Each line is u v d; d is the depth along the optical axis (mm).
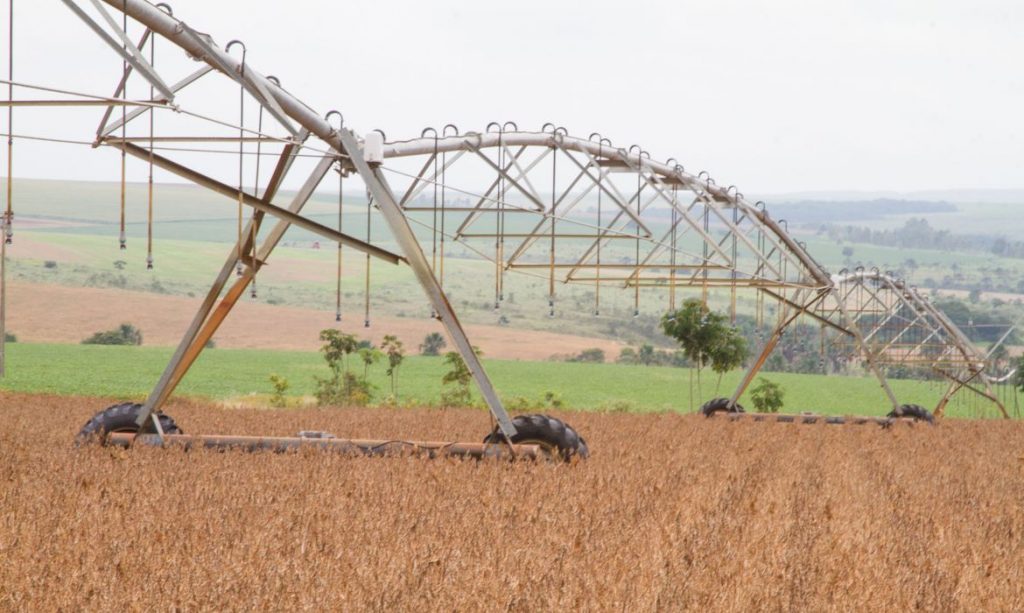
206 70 19016
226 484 18016
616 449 27656
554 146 27391
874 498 19828
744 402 100062
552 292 25875
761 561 13086
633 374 123500
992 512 18578
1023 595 12406
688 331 68625
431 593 11023
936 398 109062
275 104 19422
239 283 23797
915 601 11680
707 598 11336
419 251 22188
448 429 35125
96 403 49000
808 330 157125
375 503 16531
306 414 42062
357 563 12133
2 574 11469
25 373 90438
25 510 14898
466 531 14305
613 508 16828
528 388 104500
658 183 30219
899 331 53438
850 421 43594
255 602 10633
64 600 10469
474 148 25500
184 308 148125
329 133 21750
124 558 12031
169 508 15891
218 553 12359
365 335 144500
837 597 11508
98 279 160500
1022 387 94562
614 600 10984
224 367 108250
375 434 32562
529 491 18250
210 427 34094
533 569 12039
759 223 35250
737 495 19422
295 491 17422
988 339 174500
